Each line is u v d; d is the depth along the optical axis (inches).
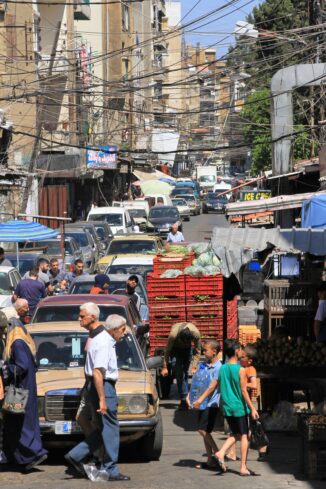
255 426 1076.5
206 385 1055.0
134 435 1039.0
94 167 4950.8
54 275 2212.1
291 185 3161.9
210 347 1060.5
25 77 4047.7
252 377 1171.9
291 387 1279.5
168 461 1083.3
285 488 930.7
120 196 6402.6
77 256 2866.6
